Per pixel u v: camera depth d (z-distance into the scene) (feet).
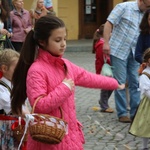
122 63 23.68
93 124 23.57
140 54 21.76
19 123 12.91
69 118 10.85
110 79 11.71
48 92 10.68
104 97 26.16
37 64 10.79
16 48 31.78
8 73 13.20
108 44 23.70
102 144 20.13
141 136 18.75
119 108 24.06
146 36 21.61
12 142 13.17
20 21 31.73
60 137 10.35
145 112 18.72
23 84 11.28
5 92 13.11
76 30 75.10
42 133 10.21
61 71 11.00
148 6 23.45
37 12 32.58
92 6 75.41
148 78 18.56
